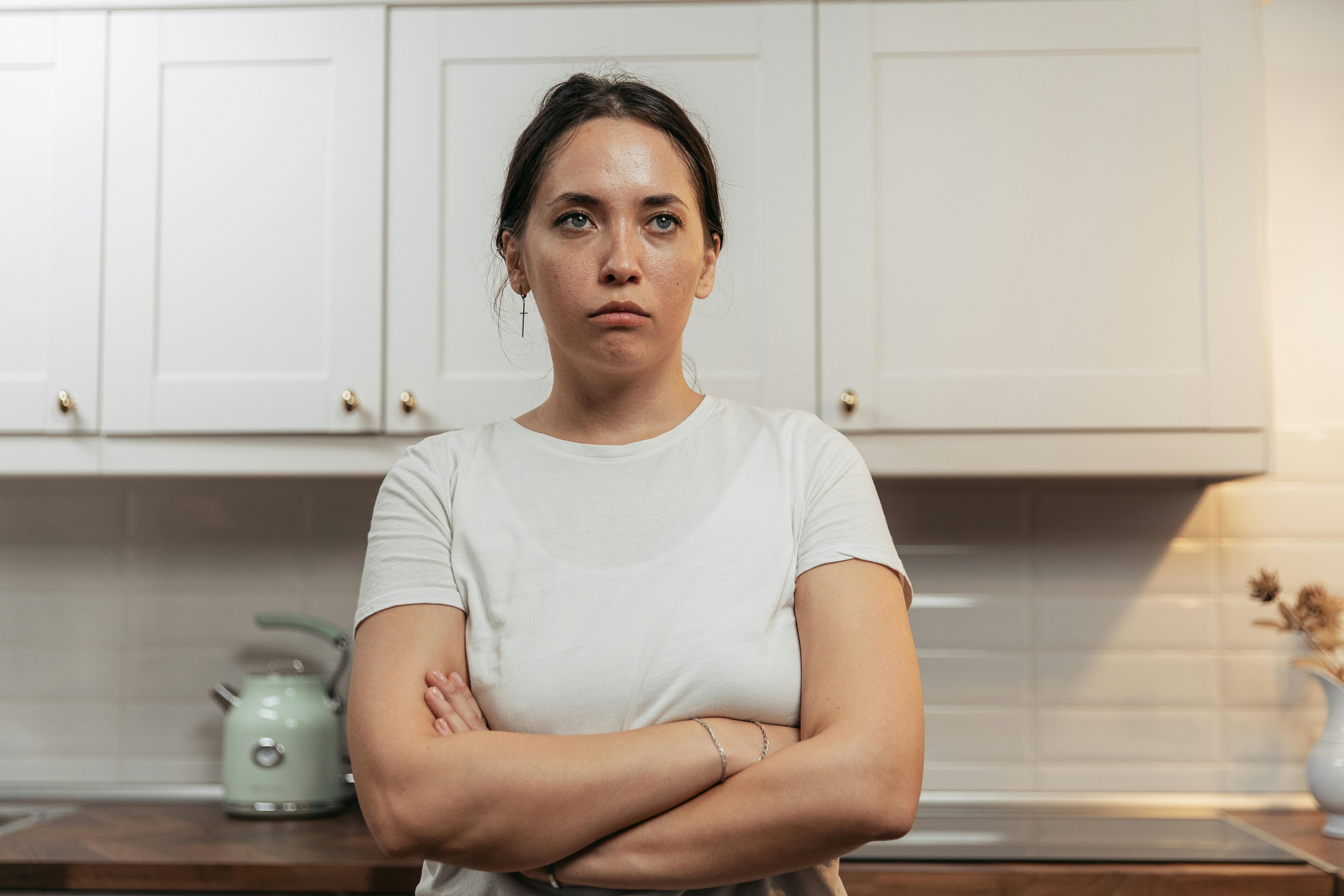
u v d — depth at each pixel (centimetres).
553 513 85
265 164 161
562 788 74
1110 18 158
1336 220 183
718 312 157
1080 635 183
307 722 171
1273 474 162
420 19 162
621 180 84
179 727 188
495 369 158
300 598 189
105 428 159
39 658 190
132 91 163
